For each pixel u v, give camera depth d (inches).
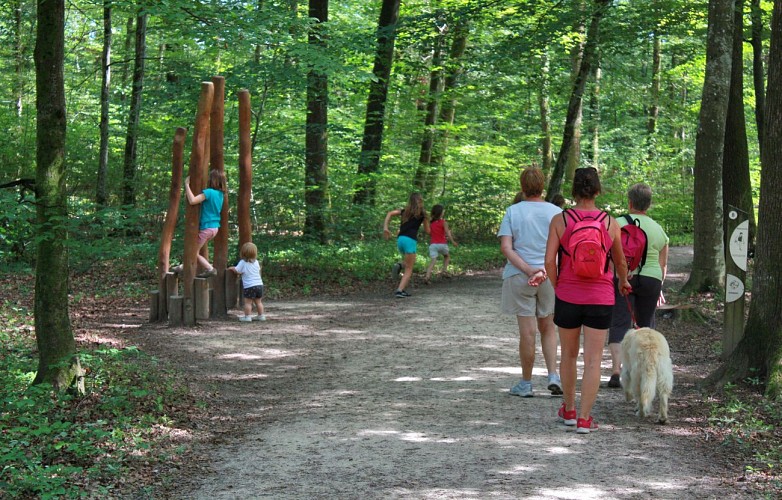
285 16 500.1
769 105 271.3
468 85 880.9
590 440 215.0
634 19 670.5
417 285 582.9
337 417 247.0
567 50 754.2
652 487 177.9
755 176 990.4
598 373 221.0
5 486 179.8
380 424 235.8
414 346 367.2
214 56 685.9
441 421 237.8
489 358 339.0
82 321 417.4
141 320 427.8
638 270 277.1
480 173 911.7
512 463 195.3
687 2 635.5
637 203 280.2
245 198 466.3
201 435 231.0
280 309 472.4
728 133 575.8
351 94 805.2
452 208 898.7
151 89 602.2
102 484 188.1
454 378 301.3
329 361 337.1
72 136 767.7
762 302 268.8
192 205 422.9
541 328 268.8
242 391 288.2
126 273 568.4
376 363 331.9
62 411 243.1
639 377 238.1
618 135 1268.5
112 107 871.7
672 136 1258.0
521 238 260.1
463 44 876.0
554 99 1061.8
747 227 319.0
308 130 633.0
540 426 229.9
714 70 462.9
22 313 424.5
